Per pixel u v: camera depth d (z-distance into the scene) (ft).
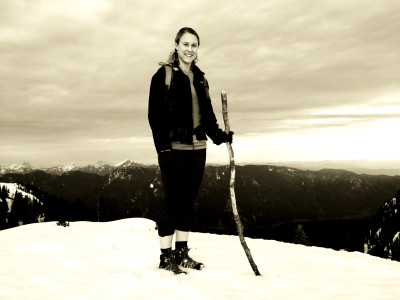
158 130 11.50
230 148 12.26
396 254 338.54
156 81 11.59
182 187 12.56
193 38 11.61
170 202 12.46
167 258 12.77
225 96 12.20
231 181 12.44
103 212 480.23
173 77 11.60
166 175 12.00
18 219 399.85
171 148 11.82
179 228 13.04
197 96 11.92
